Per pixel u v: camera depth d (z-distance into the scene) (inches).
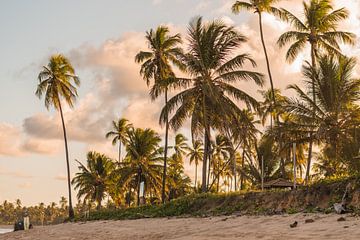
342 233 425.1
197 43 1289.4
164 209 1145.4
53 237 827.4
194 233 619.2
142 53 1633.9
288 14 1403.8
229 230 591.2
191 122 1240.2
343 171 1167.6
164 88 1338.6
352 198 656.4
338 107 1176.2
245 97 1268.5
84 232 868.6
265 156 1689.2
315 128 1216.8
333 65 1188.5
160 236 641.0
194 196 1119.6
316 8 1370.6
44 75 1878.7
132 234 722.2
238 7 1421.0
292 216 646.5
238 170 1646.2
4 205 6879.9
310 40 1387.8
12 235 997.8
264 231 526.0
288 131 1236.5
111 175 2082.9
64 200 6653.5
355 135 1140.5
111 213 1437.0
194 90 1270.9
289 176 1795.0
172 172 2696.9
